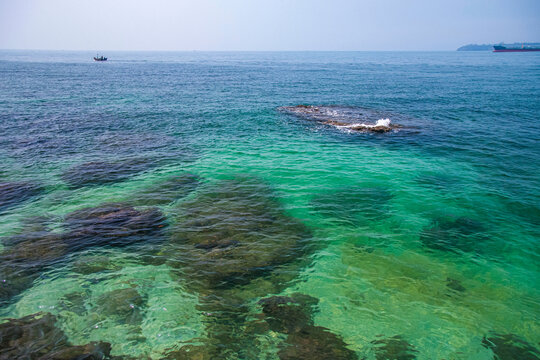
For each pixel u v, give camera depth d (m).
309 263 10.18
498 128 27.56
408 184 16.17
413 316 8.20
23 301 8.34
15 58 165.50
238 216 12.87
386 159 19.86
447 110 35.44
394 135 25.28
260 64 137.00
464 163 19.27
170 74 80.81
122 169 17.72
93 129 26.22
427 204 14.13
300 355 7.02
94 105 36.69
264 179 16.62
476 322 8.04
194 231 11.71
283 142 23.36
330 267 10.02
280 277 9.53
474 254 10.75
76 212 12.86
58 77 66.38
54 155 19.73
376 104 39.31
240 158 19.86
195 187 15.54
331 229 12.12
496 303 8.66
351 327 7.84
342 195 14.90
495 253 10.81
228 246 10.88
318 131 26.48
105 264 9.88
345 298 8.77
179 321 7.88
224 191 15.14
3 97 39.62
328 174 17.36
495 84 59.22
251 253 10.55
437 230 12.14
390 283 9.38
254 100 42.34
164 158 19.69
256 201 14.19
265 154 20.64
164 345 7.20
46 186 15.36
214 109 35.72
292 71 94.94
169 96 44.69
